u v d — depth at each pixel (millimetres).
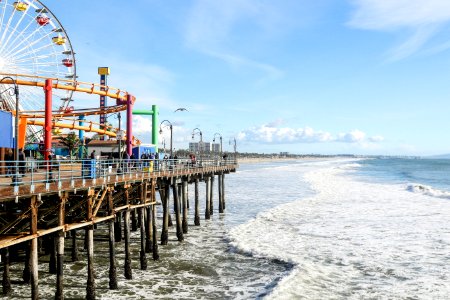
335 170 142625
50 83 27703
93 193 17750
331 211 41531
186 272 22062
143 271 22188
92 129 53688
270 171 125938
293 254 25312
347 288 19484
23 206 16031
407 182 83625
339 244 27891
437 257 24703
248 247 26672
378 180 90375
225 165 44656
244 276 21438
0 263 22109
